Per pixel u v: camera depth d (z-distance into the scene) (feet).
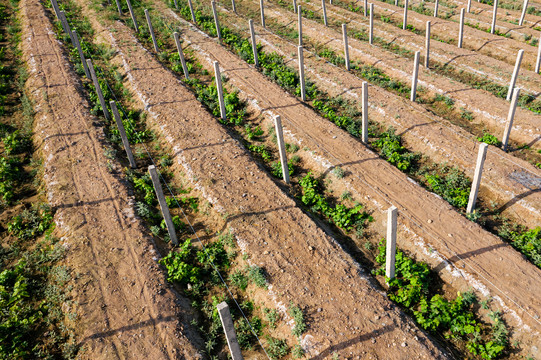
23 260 39.11
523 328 32.60
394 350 30.60
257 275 36.52
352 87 70.08
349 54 85.15
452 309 34.27
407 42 88.63
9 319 33.58
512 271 36.58
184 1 117.08
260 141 59.82
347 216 44.91
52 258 39.19
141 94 68.85
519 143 55.83
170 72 77.92
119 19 102.89
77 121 61.77
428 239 40.52
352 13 108.58
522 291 34.76
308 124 59.88
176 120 61.36
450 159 52.13
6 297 35.70
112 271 37.47
